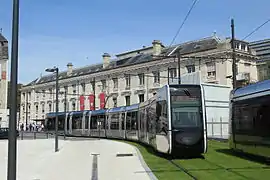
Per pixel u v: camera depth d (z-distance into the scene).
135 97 66.00
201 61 53.97
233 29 28.34
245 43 54.16
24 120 95.94
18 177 13.77
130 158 19.78
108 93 71.69
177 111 17.83
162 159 18.30
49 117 57.38
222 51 50.97
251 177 11.98
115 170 15.02
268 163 15.55
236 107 18.70
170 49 62.44
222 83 50.84
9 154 8.36
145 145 28.23
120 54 76.56
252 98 16.77
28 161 19.91
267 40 59.16
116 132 39.84
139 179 12.31
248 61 54.00
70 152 25.08
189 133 17.58
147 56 66.50
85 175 13.86
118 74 69.81
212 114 36.62
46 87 88.81
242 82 49.19
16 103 8.57
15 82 8.60
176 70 58.59
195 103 18.03
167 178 12.30
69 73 83.56
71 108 80.44
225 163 15.96
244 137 17.55
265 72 54.78
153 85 62.47
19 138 45.88
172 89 18.16
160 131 18.97
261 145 15.65
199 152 17.64
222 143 28.55
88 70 78.94
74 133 49.91
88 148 28.06
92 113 46.81
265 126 15.25
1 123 61.22
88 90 76.44
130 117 35.84
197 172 13.48
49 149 28.23
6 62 62.62
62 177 13.55
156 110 20.19
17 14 8.74
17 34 8.72
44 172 15.14
